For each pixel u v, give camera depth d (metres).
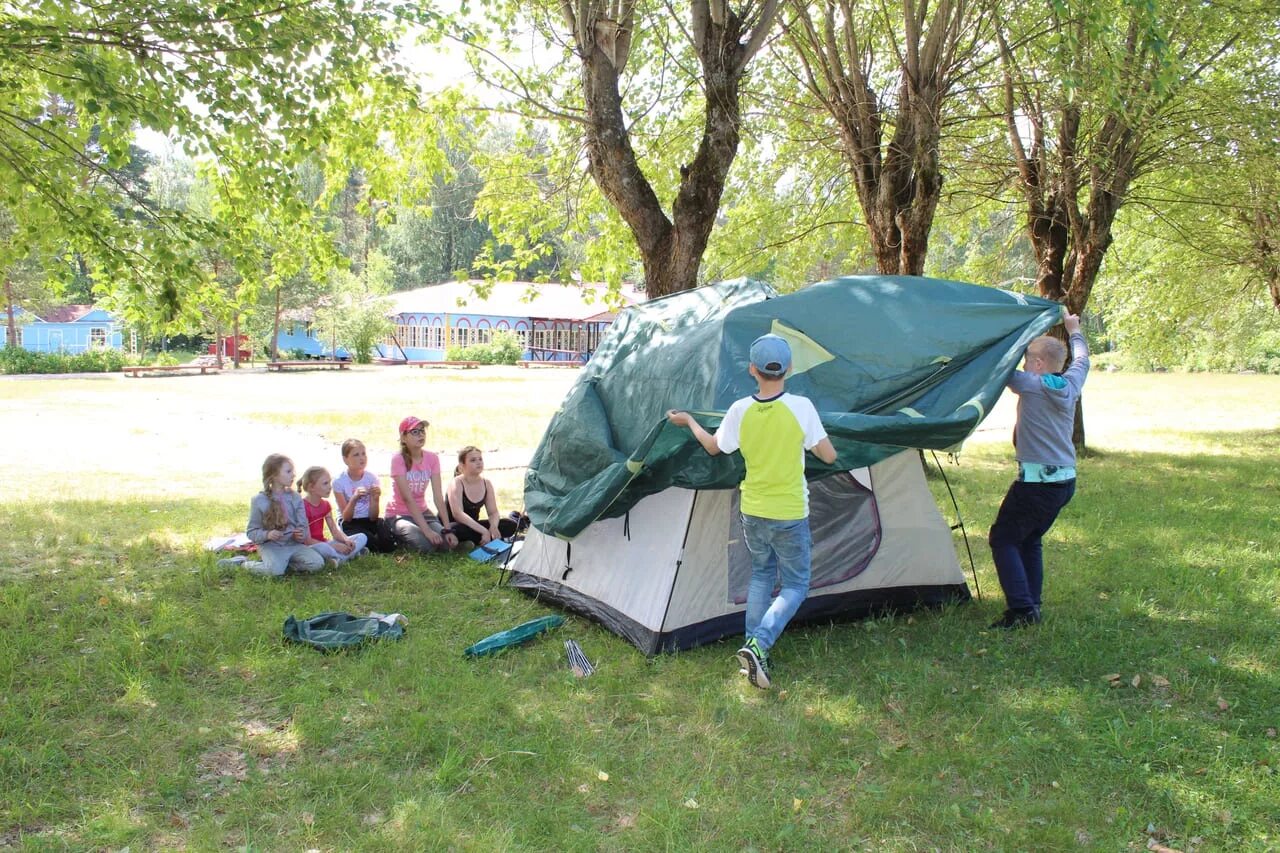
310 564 7.18
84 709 4.66
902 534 6.33
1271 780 3.98
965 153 13.82
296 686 4.93
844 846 3.54
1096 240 13.66
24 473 12.57
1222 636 5.88
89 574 7.14
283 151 7.86
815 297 5.96
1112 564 7.66
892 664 5.33
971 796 3.90
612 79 9.44
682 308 6.92
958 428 5.10
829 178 14.70
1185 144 12.86
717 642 5.74
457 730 4.46
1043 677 5.16
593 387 6.70
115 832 3.53
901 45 12.98
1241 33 11.70
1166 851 3.51
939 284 6.12
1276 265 16.30
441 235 64.56
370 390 30.81
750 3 9.72
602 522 6.26
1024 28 10.91
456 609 6.45
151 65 6.91
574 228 12.48
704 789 3.93
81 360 40.44
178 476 12.54
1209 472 13.15
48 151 7.53
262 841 3.52
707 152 9.44
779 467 4.86
